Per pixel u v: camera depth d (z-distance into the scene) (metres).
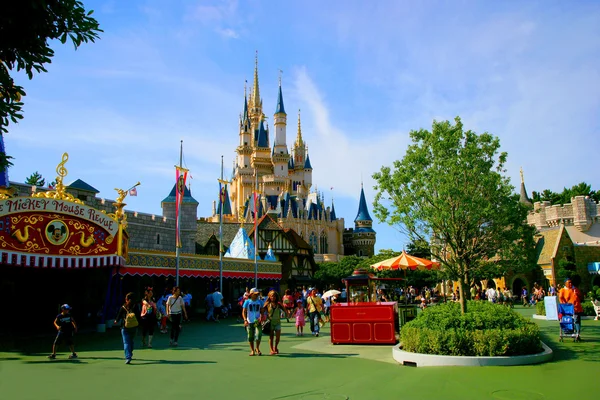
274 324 13.32
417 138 17.77
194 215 41.50
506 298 36.03
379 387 8.90
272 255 42.22
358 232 123.38
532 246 20.20
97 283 27.08
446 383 9.12
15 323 24.31
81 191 31.14
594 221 53.94
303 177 141.88
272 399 8.03
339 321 15.93
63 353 13.75
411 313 19.53
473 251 18.44
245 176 129.38
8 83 8.19
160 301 20.14
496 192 17.81
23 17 7.71
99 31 8.70
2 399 8.05
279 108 135.75
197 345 15.72
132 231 34.66
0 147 16.38
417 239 17.70
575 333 15.00
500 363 10.91
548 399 7.84
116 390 8.73
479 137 17.94
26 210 17.22
